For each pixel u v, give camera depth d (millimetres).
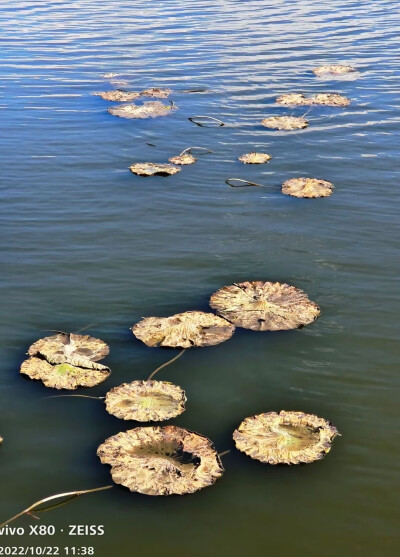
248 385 8375
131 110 17250
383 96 18125
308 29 25031
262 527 6559
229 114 17141
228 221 12203
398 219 12164
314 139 15625
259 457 7219
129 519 6656
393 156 14688
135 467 7078
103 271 10734
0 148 15273
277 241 11516
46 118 16969
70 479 7109
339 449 7426
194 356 8828
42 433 7684
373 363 8688
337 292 10102
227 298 9781
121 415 7766
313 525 6574
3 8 29531
